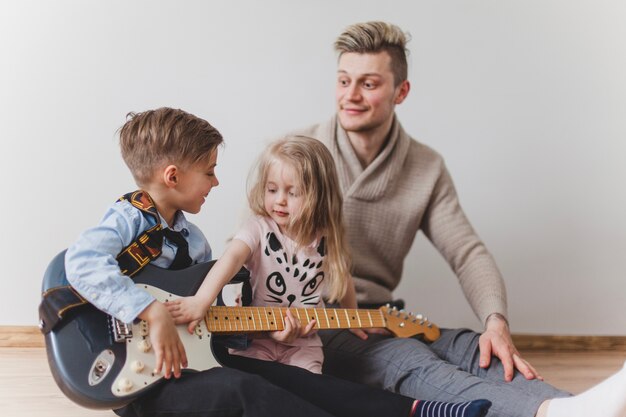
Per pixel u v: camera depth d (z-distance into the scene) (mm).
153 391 1418
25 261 2559
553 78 2938
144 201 1542
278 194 1717
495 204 2932
